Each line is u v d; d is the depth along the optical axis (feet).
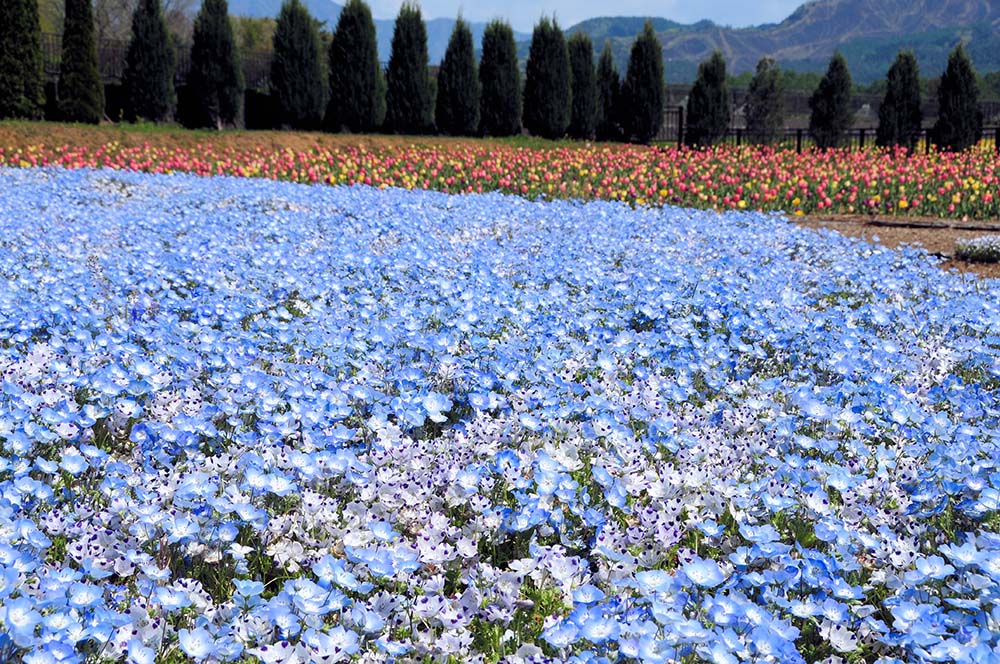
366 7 98.99
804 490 13.48
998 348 22.52
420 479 13.16
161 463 13.66
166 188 49.70
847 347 20.71
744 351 20.34
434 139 95.30
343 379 17.89
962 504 12.53
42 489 11.71
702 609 9.97
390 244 33.76
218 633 9.62
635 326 23.79
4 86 84.43
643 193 57.47
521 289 27.09
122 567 10.53
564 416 15.62
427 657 9.77
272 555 11.64
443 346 19.40
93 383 15.47
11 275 25.02
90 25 88.53
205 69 97.60
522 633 10.52
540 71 104.17
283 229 34.71
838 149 94.32
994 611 9.84
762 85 114.32
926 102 151.74
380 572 10.31
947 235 43.96
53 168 58.08
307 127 102.12
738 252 34.63
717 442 15.19
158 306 23.17
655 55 109.60
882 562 11.72
